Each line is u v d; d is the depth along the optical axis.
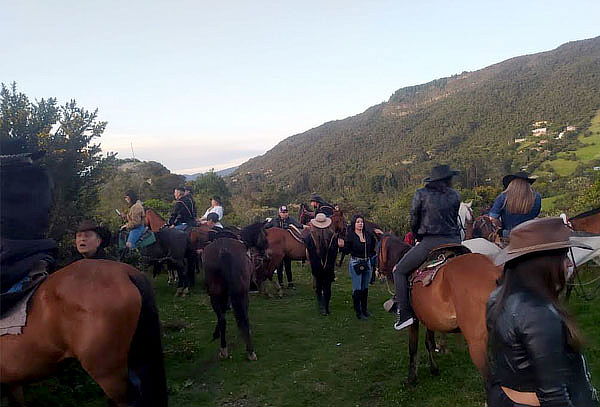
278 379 6.17
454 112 133.88
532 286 2.12
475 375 5.80
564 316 2.03
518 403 2.09
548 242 2.13
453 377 5.82
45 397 5.21
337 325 8.57
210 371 6.46
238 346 7.45
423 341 7.40
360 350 7.19
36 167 4.21
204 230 11.41
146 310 3.82
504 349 2.09
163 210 21.97
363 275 8.94
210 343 7.60
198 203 28.64
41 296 3.69
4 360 3.67
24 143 4.91
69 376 5.72
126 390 3.73
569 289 7.50
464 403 5.09
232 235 7.22
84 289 3.63
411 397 5.43
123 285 3.73
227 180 121.25
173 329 8.44
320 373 6.32
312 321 8.91
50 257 4.16
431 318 4.78
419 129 131.12
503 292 2.20
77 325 3.58
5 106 8.09
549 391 1.92
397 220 19.98
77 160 8.66
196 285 12.41
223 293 6.86
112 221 12.18
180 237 11.19
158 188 34.84
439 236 5.24
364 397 5.59
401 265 5.36
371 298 10.72
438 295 4.61
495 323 2.15
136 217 10.74
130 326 3.71
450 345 7.00
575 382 1.97
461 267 4.45
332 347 7.38
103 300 3.60
